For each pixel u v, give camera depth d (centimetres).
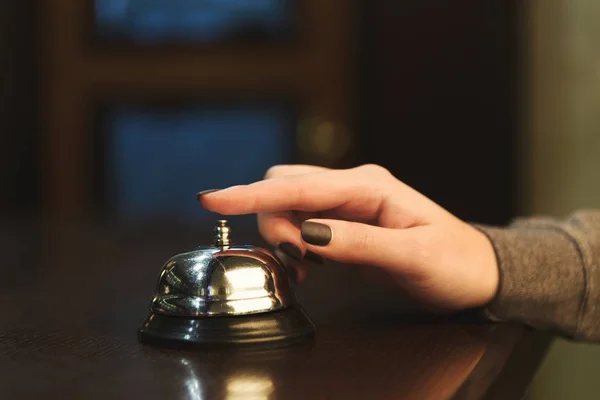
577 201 246
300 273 74
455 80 275
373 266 72
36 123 327
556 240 73
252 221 212
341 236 64
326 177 67
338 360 54
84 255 134
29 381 48
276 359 55
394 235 66
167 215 322
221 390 46
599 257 73
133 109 328
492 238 71
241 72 321
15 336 63
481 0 268
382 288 91
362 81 297
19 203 327
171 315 59
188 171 329
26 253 139
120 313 75
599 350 211
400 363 54
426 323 69
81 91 327
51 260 127
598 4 237
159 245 149
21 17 320
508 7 265
